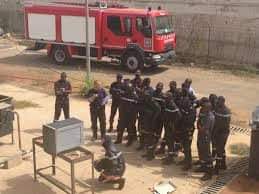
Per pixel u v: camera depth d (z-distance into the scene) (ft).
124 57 72.18
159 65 77.56
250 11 74.95
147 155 39.27
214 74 72.49
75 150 32.78
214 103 36.88
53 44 77.05
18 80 66.13
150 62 70.95
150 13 69.31
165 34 71.72
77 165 37.65
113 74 70.95
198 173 36.63
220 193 33.37
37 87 62.18
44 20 76.64
